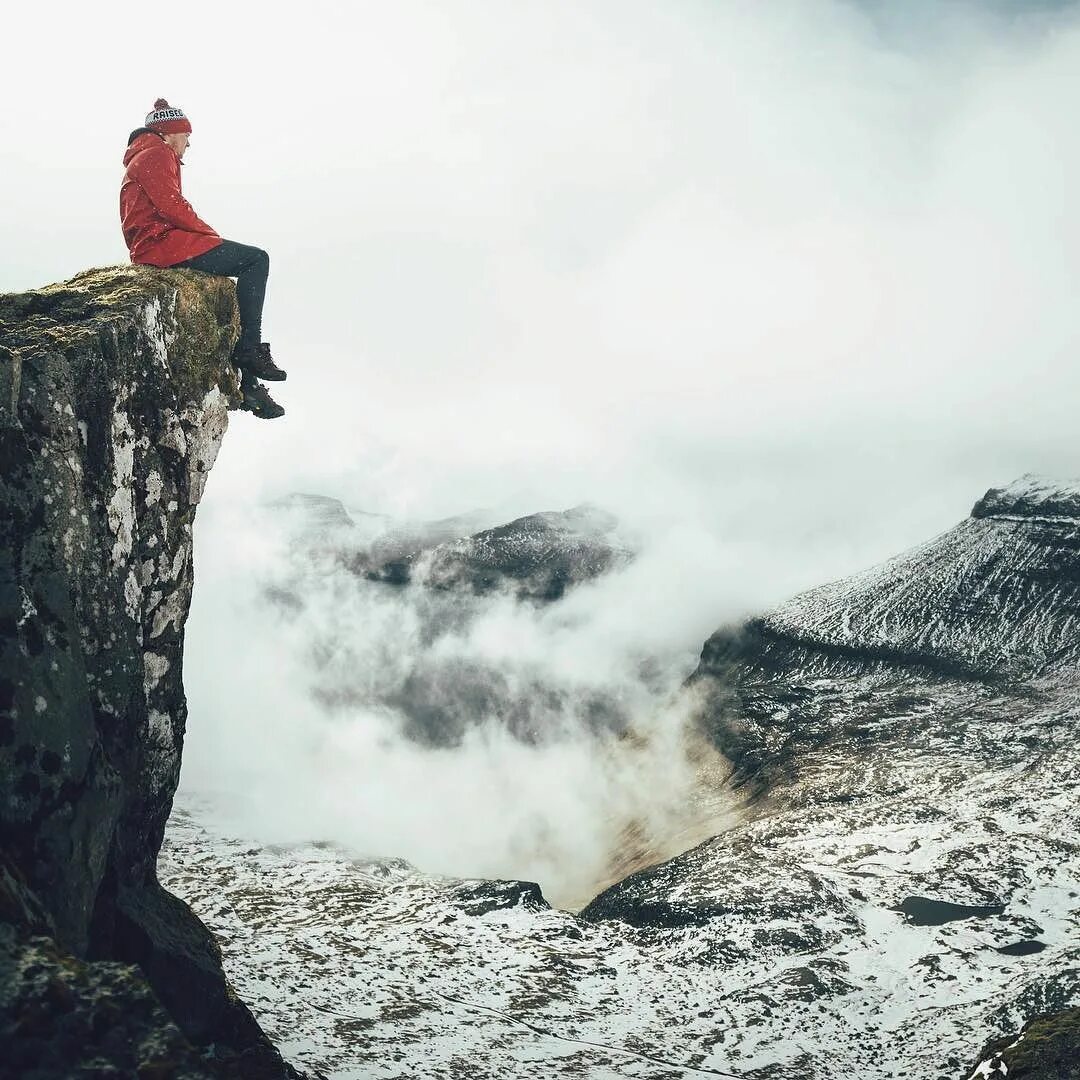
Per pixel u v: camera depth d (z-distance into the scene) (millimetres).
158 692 7293
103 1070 3723
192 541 7691
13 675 5227
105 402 6609
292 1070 7000
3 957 3955
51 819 5133
